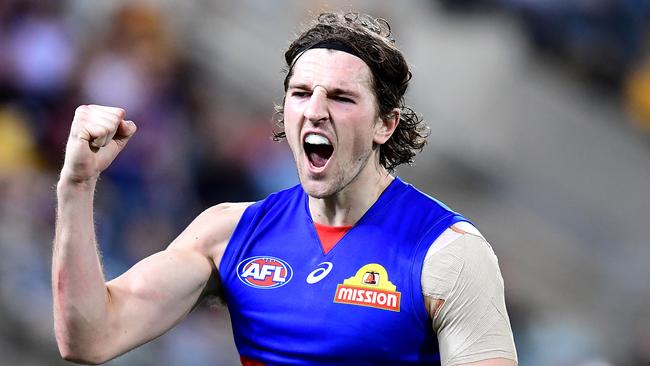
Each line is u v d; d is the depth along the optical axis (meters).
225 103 39.72
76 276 10.80
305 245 11.72
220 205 12.42
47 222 30.39
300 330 11.37
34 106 32.88
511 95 47.69
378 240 11.51
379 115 11.59
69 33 34.12
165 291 11.58
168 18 38.28
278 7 45.72
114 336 11.20
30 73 32.84
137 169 32.12
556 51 50.72
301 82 11.26
